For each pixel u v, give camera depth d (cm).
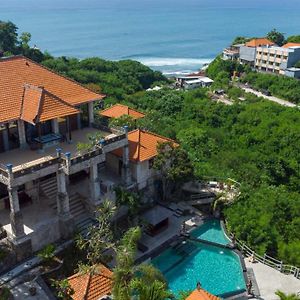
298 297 3356
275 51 13850
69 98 4416
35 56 12131
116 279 2814
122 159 4584
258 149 7606
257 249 4194
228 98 11350
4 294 3100
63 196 3797
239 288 3734
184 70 18375
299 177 6562
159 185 4925
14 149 4134
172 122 8356
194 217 4738
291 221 4675
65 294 3123
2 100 3991
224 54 15788
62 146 4225
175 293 3644
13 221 3528
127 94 11056
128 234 3375
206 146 7069
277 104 9981
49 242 3828
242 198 4766
